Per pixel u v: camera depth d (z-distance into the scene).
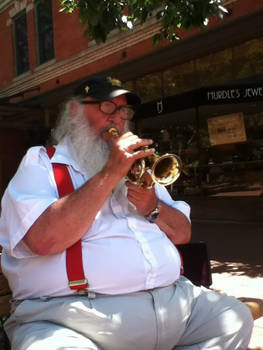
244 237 6.50
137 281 1.76
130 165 1.60
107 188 1.61
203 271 2.63
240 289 4.04
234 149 8.17
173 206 2.20
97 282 1.70
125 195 1.92
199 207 8.76
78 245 1.71
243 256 5.39
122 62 9.83
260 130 7.73
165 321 1.76
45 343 1.53
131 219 1.87
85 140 1.88
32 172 1.77
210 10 3.54
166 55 8.72
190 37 8.15
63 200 1.63
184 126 8.94
